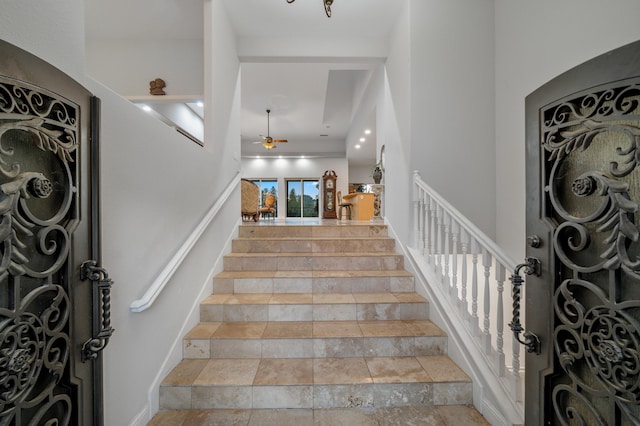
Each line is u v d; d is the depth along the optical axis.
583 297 1.06
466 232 1.90
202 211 2.31
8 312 0.81
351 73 6.35
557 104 1.12
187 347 1.93
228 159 2.96
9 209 0.82
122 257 1.34
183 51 3.36
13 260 0.83
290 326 2.13
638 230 0.88
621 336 0.91
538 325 1.22
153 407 1.57
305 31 3.12
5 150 0.82
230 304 2.23
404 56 2.72
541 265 1.20
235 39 3.11
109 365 1.25
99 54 3.36
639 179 0.88
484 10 2.62
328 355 1.94
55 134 0.95
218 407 1.63
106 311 1.10
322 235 3.45
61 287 0.98
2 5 0.84
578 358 1.05
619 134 0.94
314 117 7.59
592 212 1.02
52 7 1.00
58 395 0.97
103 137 1.21
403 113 2.77
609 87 0.94
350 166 12.15
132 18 3.00
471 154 2.61
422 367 1.81
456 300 1.99
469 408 1.64
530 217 1.27
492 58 2.61
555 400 1.15
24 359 0.85
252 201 6.86
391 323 2.19
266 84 5.43
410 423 1.53
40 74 0.90
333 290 2.53
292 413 1.60
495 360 1.63
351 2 2.70
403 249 2.83
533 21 2.14
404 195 2.78
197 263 2.20
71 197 1.03
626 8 1.50
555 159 1.14
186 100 3.36
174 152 1.86
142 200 1.50
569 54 1.83
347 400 1.64
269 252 3.12
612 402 0.94
